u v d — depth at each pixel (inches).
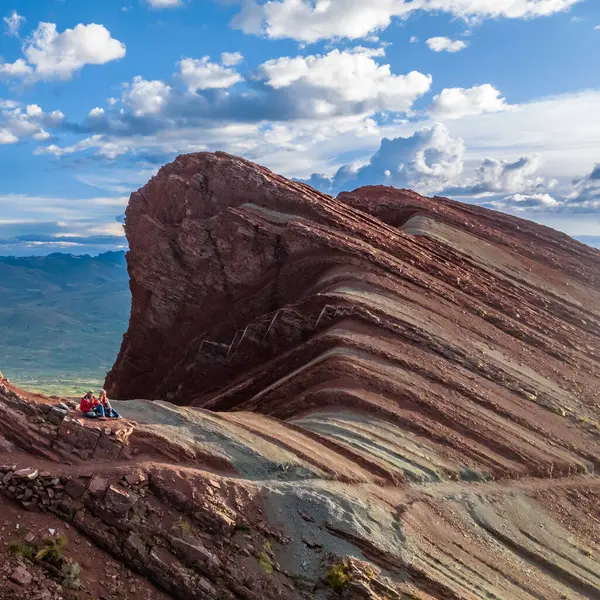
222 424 847.7
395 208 2411.4
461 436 1066.1
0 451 655.1
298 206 1774.1
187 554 628.1
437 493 887.1
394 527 748.0
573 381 1412.4
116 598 585.9
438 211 2341.3
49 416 693.9
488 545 816.3
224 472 745.6
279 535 675.4
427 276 1654.8
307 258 1643.7
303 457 826.2
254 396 1352.1
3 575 553.9
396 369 1200.2
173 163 2007.9
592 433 1224.8
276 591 628.1
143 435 729.6
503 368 1332.4
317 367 1210.0
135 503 639.8
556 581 806.5
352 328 1346.0
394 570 682.8
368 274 1540.4
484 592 705.0
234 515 668.7
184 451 737.0
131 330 1957.4
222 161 1895.9
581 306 1892.2
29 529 600.1
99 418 720.3
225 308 1733.5
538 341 1541.6
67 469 653.3
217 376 1609.3
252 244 1701.5
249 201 1833.2
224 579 624.7
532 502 962.1
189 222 1791.3
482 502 904.9
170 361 1801.2
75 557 597.3
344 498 749.3
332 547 681.0
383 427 1024.2
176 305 1808.6
